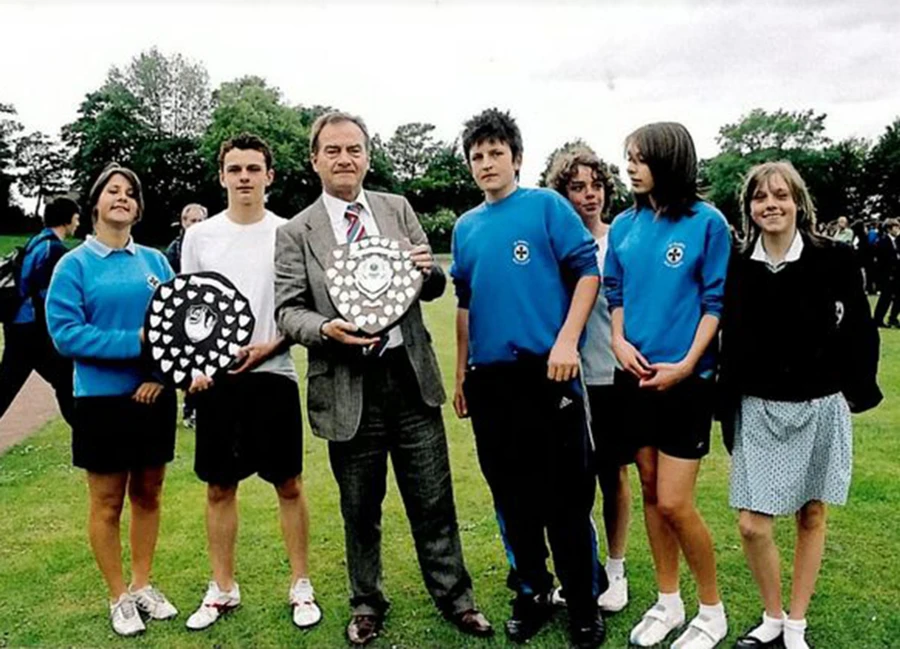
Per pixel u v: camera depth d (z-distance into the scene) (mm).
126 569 3568
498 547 3707
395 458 2951
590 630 2842
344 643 2918
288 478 3051
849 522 3848
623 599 3123
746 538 2713
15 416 6641
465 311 3018
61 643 2943
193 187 60688
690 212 2666
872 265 13297
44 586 3418
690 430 2658
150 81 64062
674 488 2676
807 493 2629
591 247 2793
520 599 2941
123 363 2889
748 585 3260
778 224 2537
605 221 3277
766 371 2588
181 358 2863
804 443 2594
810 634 2861
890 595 3135
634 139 2709
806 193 2578
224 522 3068
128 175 2965
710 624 2797
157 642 2947
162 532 3992
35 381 8391
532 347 2752
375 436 2861
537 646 2854
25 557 3709
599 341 3061
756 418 2641
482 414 2846
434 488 2936
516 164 2822
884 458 4863
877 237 13312
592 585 2854
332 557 3674
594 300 2783
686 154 2645
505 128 2762
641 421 2734
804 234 2580
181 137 62500
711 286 2645
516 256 2740
